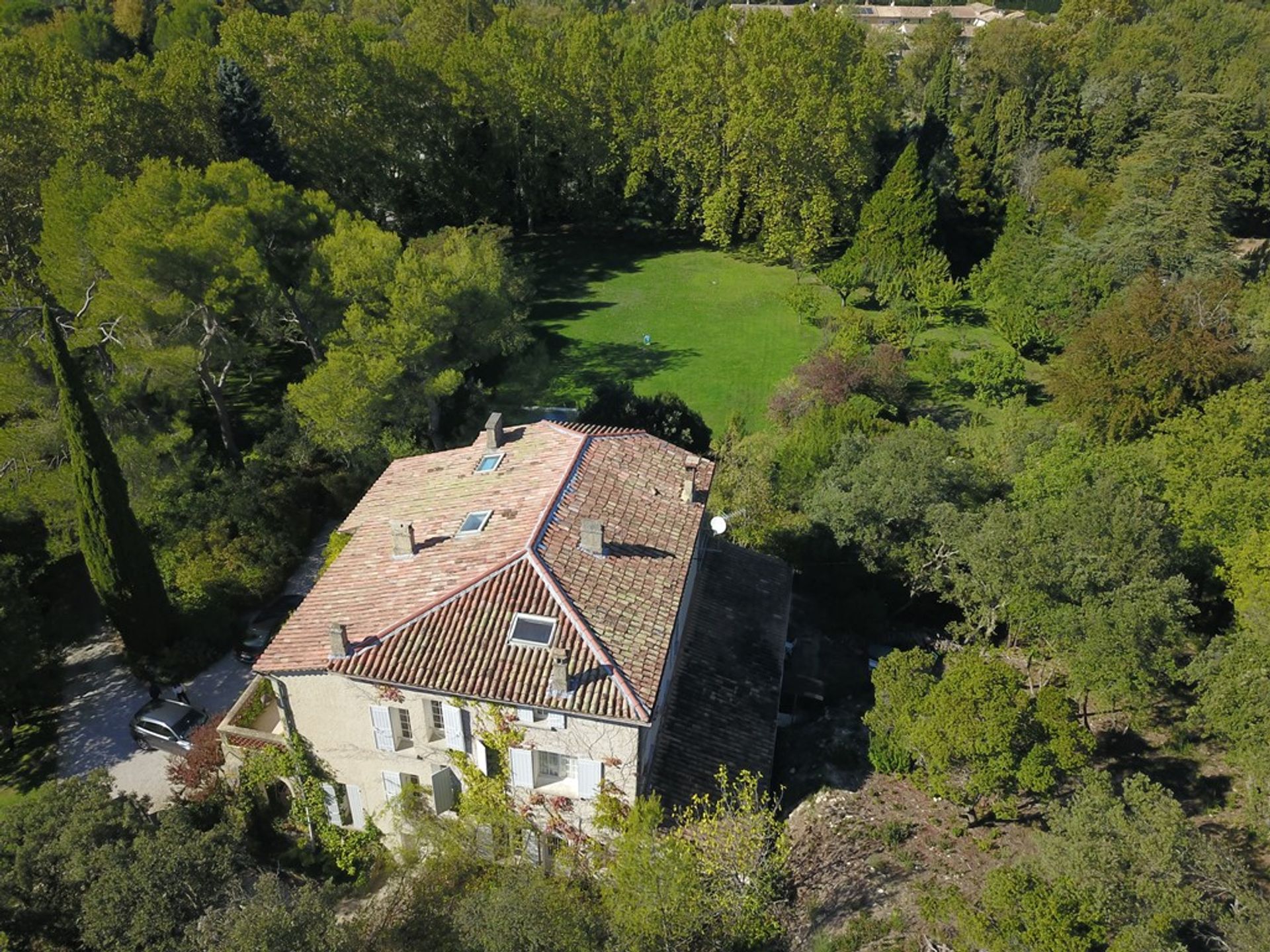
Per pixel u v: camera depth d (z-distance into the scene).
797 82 72.75
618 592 26.94
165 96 58.66
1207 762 29.48
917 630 39.47
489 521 29.50
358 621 26.70
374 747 26.83
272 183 49.09
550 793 25.77
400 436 46.84
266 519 43.28
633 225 90.81
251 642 37.84
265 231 48.66
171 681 36.84
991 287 73.44
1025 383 63.09
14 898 21.62
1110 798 22.28
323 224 51.72
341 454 47.19
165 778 32.69
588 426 36.09
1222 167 70.00
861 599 38.00
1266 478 36.22
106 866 21.59
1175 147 67.75
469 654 24.98
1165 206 66.19
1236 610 33.47
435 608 26.08
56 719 35.56
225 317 46.09
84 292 43.75
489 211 81.12
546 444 33.34
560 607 25.78
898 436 40.22
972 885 24.05
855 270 70.88
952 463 39.34
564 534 28.20
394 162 74.75
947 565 37.19
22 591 36.03
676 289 78.19
